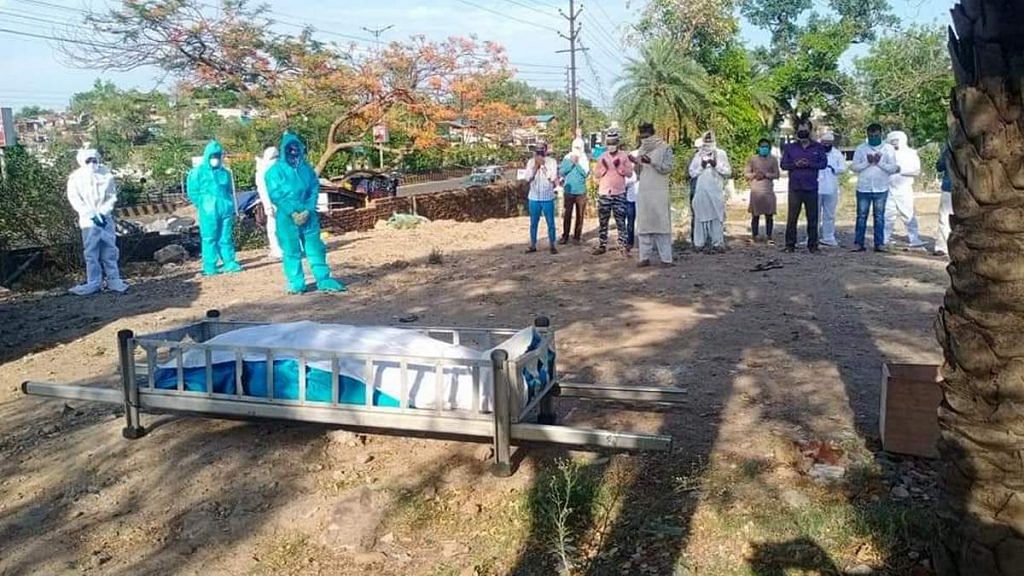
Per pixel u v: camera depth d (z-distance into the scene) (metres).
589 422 5.69
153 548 4.57
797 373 6.63
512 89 49.56
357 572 4.24
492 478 4.93
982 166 3.00
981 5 2.96
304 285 11.25
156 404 5.64
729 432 5.42
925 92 26.75
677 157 29.86
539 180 14.28
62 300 11.73
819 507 4.39
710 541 4.20
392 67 25.17
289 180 10.85
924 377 5.05
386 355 5.01
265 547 4.51
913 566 3.85
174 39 23.64
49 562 4.48
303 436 5.68
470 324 8.92
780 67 46.19
